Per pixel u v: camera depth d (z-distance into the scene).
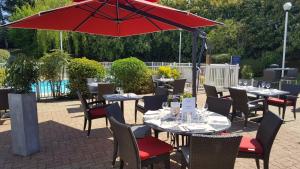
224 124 3.13
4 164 3.88
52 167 3.77
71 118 6.50
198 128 2.92
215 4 21.53
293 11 17.44
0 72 7.00
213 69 10.32
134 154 2.77
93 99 8.12
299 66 18.91
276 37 18.41
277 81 9.61
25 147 4.14
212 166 2.51
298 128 5.52
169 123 3.16
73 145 4.63
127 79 9.95
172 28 5.42
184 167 3.03
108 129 5.53
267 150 3.06
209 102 4.36
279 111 6.66
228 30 19.12
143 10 4.14
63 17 4.46
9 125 5.93
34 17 3.71
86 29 5.52
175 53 25.83
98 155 4.19
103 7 4.35
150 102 4.88
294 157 4.04
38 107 7.79
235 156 2.51
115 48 24.09
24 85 4.18
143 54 26.02
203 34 4.14
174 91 7.52
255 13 19.59
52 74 8.86
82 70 8.95
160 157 3.09
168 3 23.64
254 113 6.86
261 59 18.47
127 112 7.12
